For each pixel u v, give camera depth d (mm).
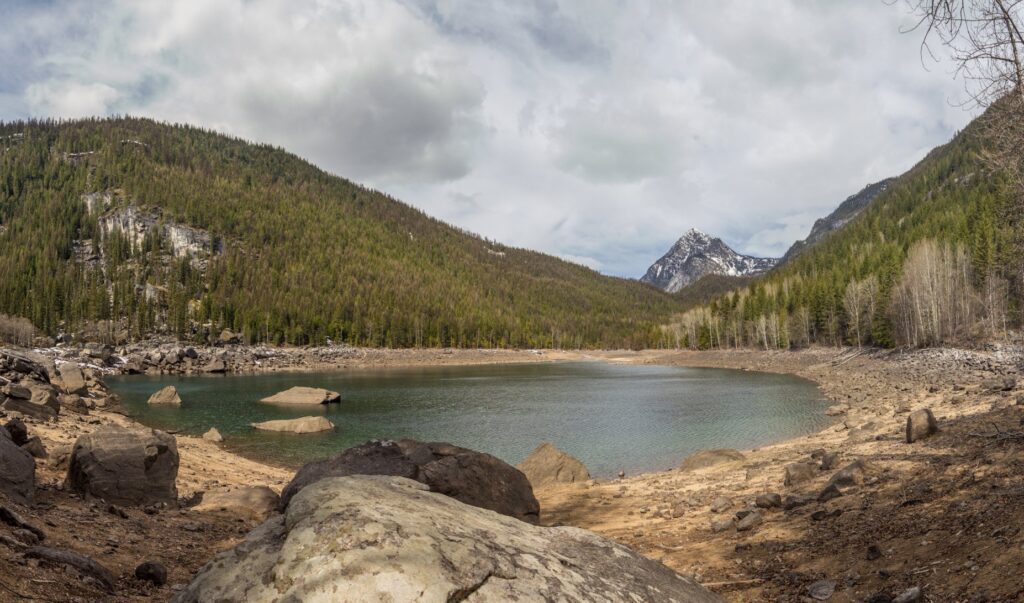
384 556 3865
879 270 104375
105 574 7238
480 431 38906
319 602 3562
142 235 193125
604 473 27141
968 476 11508
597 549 5414
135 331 140875
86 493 13523
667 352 163875
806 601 8125
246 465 26781
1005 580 6625
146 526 11977
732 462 23750
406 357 146625
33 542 7910
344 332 160875
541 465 24562
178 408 49844
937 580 7391
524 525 5605
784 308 125125
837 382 64500
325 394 55375
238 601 3781
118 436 14797
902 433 19844
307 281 185750
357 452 13516
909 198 195500
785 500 14500
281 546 4344
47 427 23328
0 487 10469
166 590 7664
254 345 143375
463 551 4215
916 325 78938
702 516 15320
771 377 80625
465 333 181625
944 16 5457
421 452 13766
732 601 8773
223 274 173875
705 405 49781
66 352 99438
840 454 18781
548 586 4168
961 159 194750
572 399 57719
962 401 25656
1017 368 46250
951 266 80750
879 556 8898
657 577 5227
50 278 148625
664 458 29781
